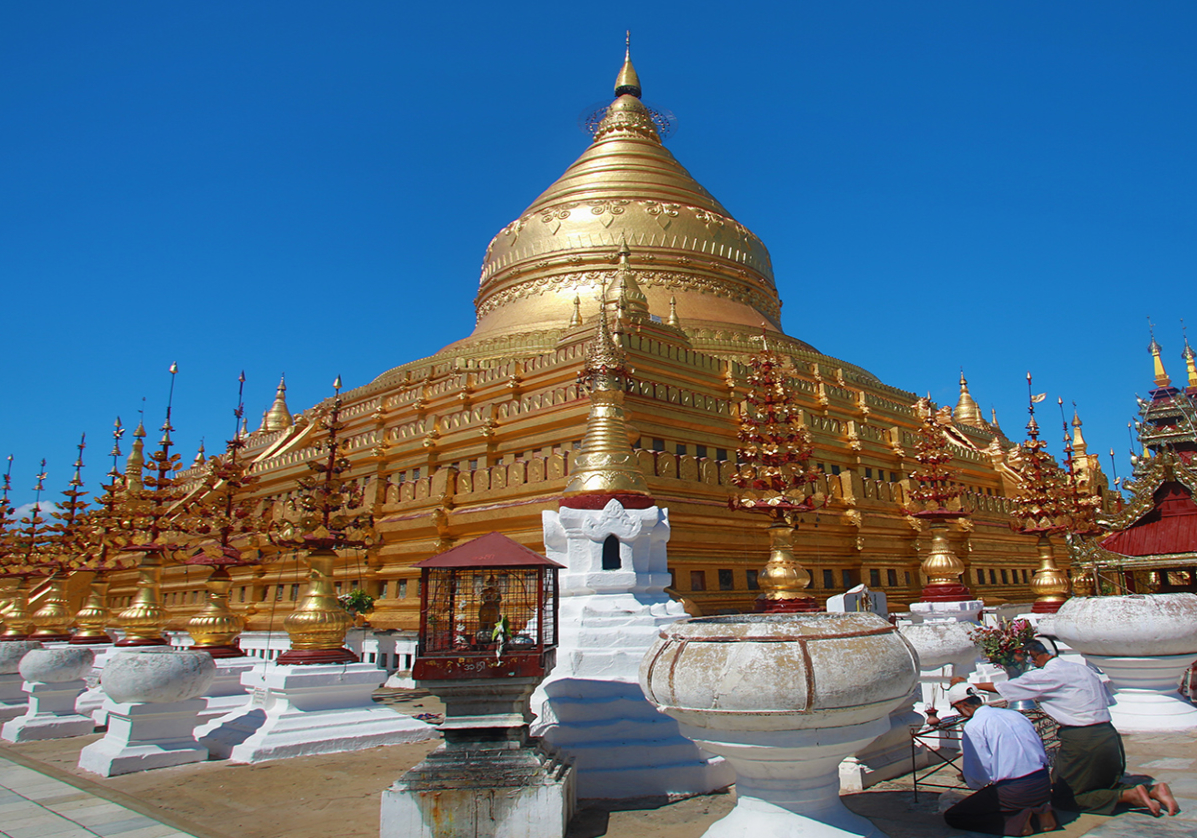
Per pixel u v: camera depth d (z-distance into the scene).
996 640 12.54
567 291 46.06
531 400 31.80
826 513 33.66
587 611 15.12
